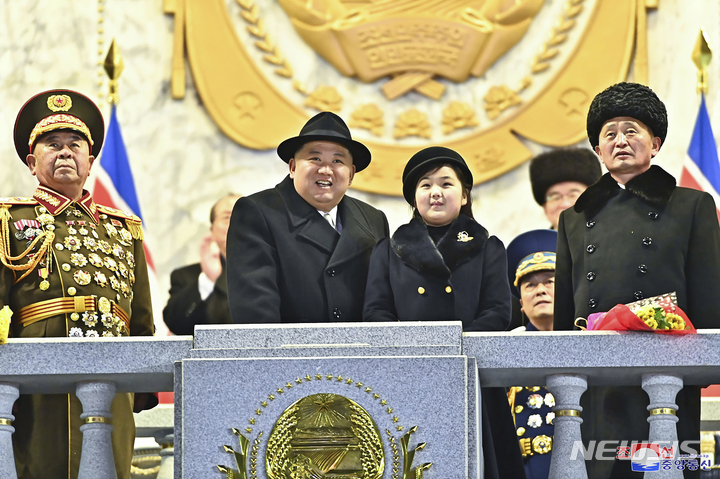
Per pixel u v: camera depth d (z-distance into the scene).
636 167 11.58
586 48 23.02
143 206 22.70
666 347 9.87
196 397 9.70
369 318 11.12
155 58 23.34
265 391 9.71
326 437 9.65
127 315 12.36
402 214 22.72
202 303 21.80
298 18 23.42
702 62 21.67
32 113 12.71
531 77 23.05
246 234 11.48
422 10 23.25
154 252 22.41
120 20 23.39
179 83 23.25
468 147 22.86
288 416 9.66
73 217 12.33
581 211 11.71
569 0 23.16
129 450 11.45
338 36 23.19
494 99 23.00
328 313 11.38
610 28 22.97
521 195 22.55
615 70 22.81
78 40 23.16
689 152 21.45
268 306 11.02
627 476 10.56
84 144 12.63
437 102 23.09
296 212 11.74
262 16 23.48
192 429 9.66
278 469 9.59
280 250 11.48
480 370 10.03
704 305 10.91
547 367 9.91
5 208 12.13
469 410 9.73
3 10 22.97
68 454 11.16
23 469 11.13
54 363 10.04
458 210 11.52
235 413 9.69
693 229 11.16
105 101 22.95
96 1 23.31
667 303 10.14
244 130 23.16
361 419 9.65
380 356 9.77
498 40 23.11
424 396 9.67
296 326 10.03
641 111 11.52
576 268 11.52
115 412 11.33
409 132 22.95
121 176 22.56
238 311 11.09
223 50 23.42
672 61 22.55
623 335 9.91
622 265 11.09
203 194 22.88
